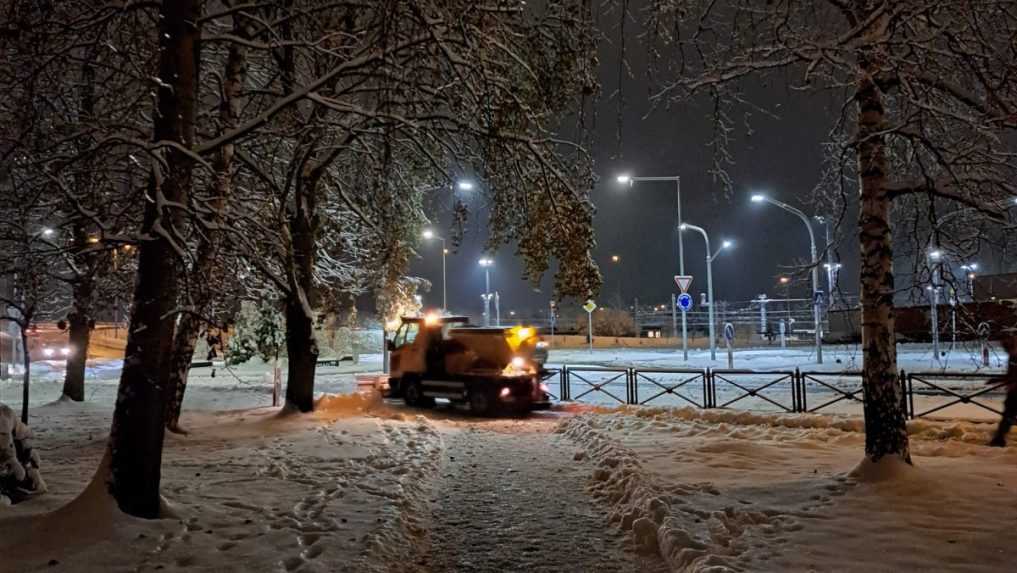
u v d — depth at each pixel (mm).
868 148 8867
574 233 10023
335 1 9148
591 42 8562
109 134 8195
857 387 21859
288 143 14375
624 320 74312
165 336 7270
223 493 8430
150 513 7137
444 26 8297
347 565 5980
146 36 9039
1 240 9469
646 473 9414
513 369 19031
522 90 9438
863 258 8992
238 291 12516
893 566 5840
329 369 38062
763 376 26641
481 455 12227
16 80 8328
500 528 7746
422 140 10406
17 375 31547
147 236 7012
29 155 8281
